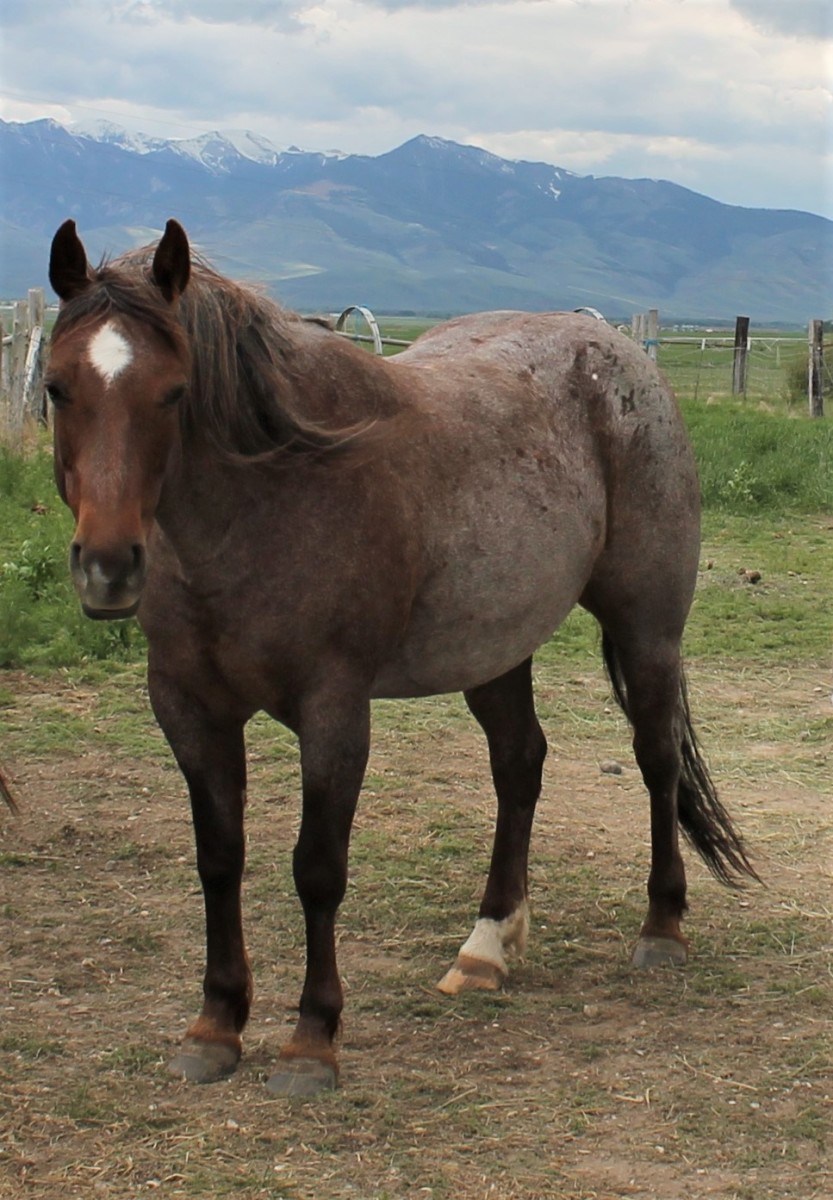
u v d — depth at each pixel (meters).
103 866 4.63
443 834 4.96
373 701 6.61
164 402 2.68
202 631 3.09
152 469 2.69
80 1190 2.74
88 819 5.02
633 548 4.08
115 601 2.58
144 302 2.70
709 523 10.88
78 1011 3.59
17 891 4.40
